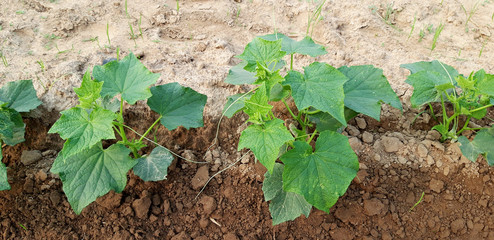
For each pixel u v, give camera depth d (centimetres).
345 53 91
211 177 76
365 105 67
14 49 88
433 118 82
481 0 105
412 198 75
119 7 102
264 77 63
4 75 81
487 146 70
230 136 82
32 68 84
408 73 86
